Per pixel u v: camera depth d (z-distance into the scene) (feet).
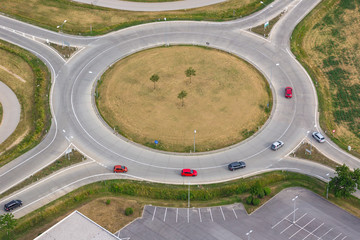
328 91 550.36
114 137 483.51
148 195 425.28
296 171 447.42
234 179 436.76
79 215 370.94
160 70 570.46
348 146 468.75
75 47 602.03
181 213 406.00
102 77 559.38
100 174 440.86
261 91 543.39
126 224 393.70
